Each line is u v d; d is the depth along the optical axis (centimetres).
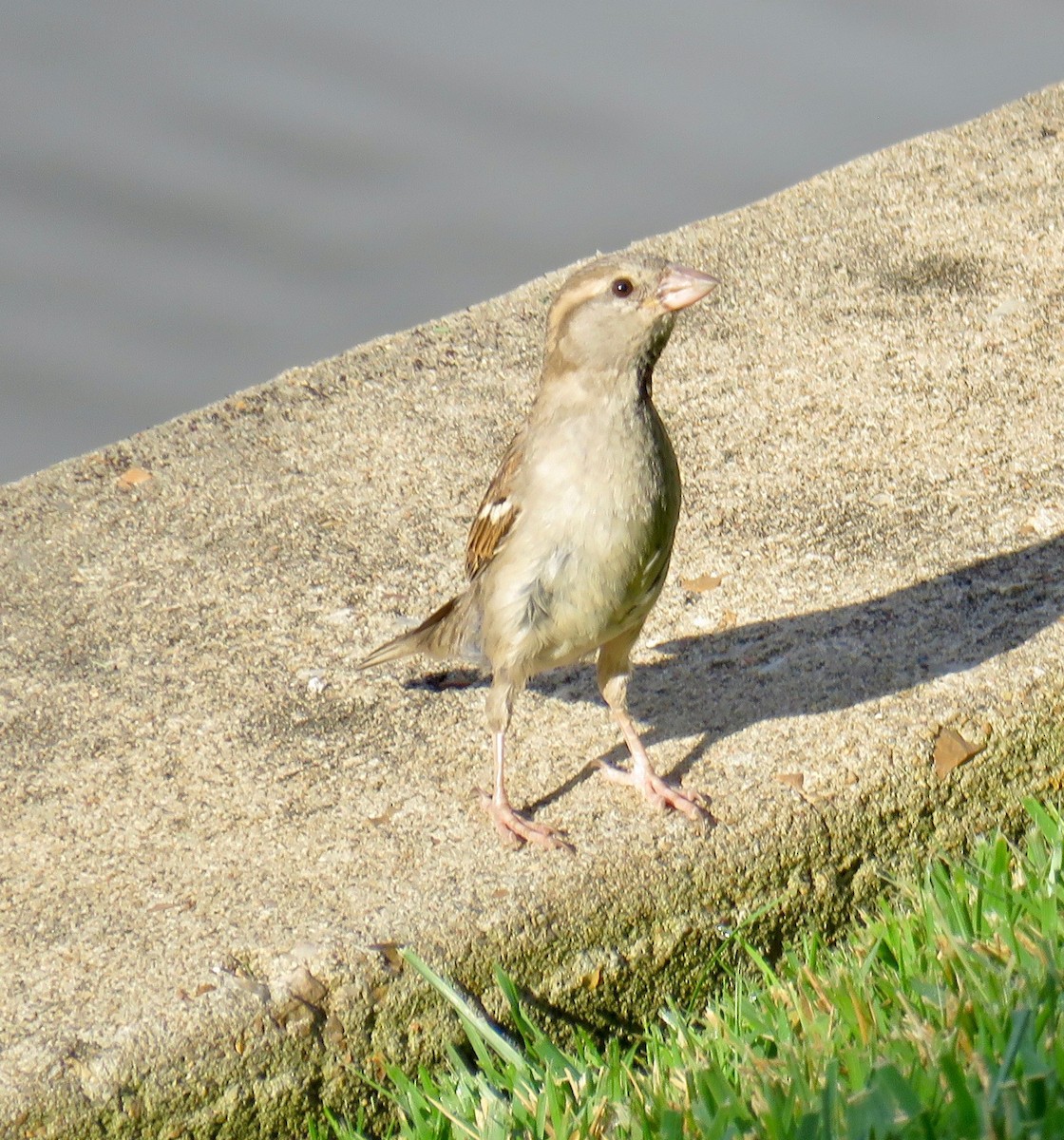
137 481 1291
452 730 1006
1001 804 962
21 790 953
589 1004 856
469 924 831
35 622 1125
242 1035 773
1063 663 1002
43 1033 761
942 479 1216
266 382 1429
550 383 920
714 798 913
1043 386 1318
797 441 1278
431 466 1299
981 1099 655
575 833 892
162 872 876
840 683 1004
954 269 1491
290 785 952
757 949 895
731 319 1448
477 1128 746
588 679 1061
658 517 920
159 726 1013
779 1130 669
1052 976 725
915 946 829
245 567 1183
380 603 1141
